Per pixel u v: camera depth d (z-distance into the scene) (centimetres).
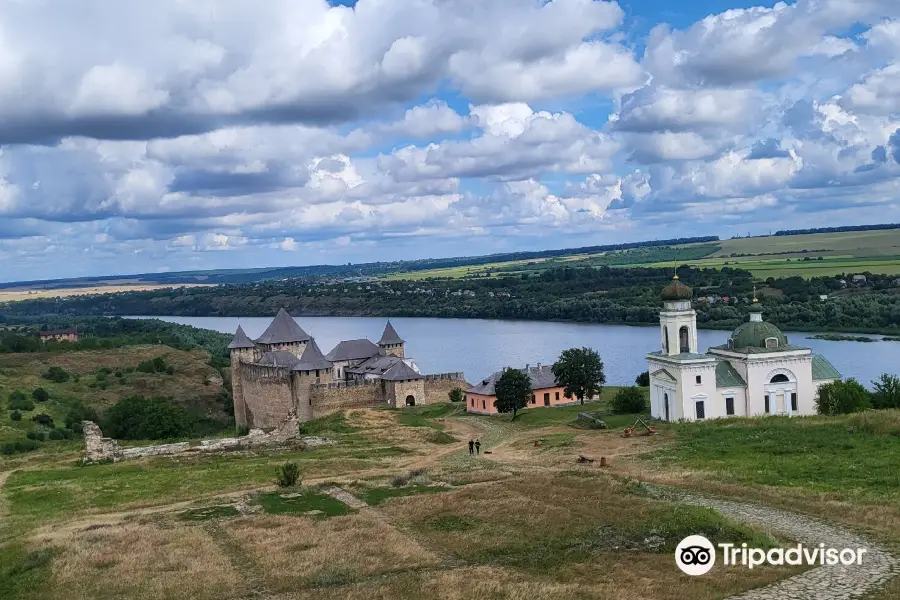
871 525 4784
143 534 5428
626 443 8825
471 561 4541
